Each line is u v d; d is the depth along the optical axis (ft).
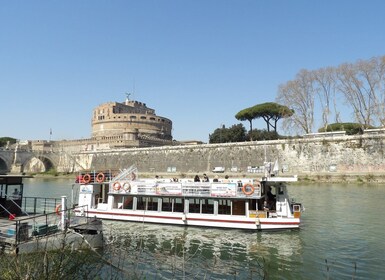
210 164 257.96
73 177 303.27
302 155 223.10
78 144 424.87
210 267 51.16
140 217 83.97
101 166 328.49
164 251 59.88
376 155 198.39
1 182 65.16
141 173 281.74
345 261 54.39
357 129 269.64
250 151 242.99
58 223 57.47
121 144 382.63
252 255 58.08
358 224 82.07
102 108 494.59
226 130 311.88
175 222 80.59
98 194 92.79
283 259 55.77
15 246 44.65
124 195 87.81
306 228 78.54
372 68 203.00
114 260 51.01
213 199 78.84
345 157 208.44
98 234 55.98
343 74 213.66
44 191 173.58
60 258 29.55
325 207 108.88
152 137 421.59
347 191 152.35
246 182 76.18
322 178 205.98
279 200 77.51
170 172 272.72
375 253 58.34
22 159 358.64
